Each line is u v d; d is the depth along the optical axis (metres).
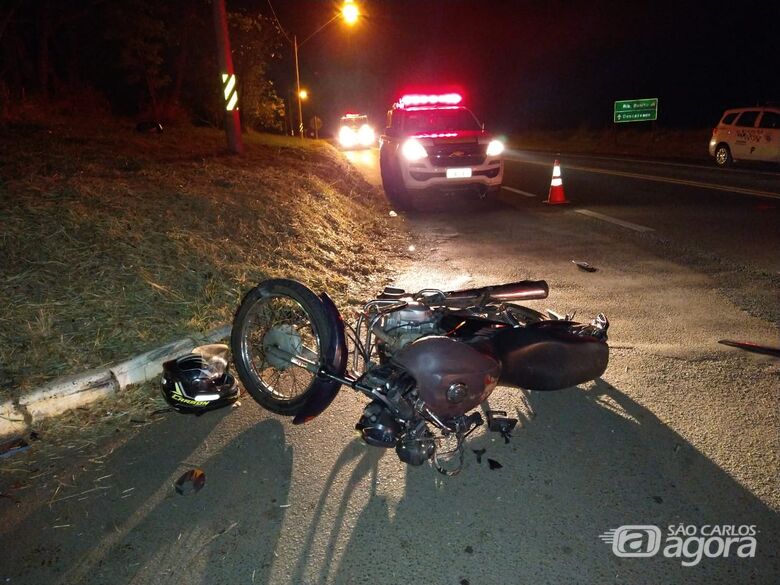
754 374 4.61
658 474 3.51
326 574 2.88
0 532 3.20
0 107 14.88
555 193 13.21
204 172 10.70
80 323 4.95
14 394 4.13
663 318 5.85
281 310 5.34
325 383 3.84
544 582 2.81
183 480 3.50
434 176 12.79
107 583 2.86
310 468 3.66
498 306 4.51
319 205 10.58
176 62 29.55
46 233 5.98
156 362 4.72
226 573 2.90
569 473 3.55
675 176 17.25
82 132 15.66
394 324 3.99
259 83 35.09
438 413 3.50
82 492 3.50
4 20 17.48
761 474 3.48
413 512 3.26
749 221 10.16
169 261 6.11
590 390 4.47
